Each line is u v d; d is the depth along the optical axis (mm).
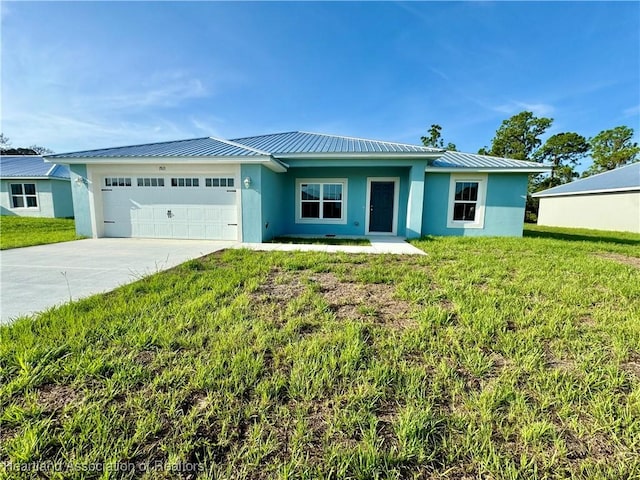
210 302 3439
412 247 8086
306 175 11336
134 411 1667
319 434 1547
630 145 30344
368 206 11266
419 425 1573
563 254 7078
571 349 2467
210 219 9000
